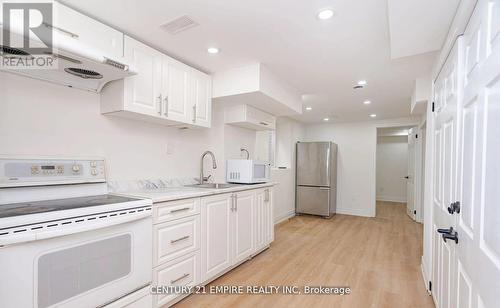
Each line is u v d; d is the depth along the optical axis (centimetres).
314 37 194
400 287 227
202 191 216
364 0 148
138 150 226
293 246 337
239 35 192
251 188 282
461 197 127
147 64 198
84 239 133
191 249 203
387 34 187
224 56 230
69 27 150
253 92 250
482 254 95
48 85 171
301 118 531
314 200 521
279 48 213
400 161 757
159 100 207
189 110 238
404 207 649
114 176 207
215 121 312
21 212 122
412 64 241
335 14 163
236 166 309
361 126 557
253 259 289
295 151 551
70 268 128
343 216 535
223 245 238
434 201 205
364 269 265
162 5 155
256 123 326
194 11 162
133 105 188
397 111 451
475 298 103
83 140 188
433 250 206
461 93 132
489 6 95
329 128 590
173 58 228
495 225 84
